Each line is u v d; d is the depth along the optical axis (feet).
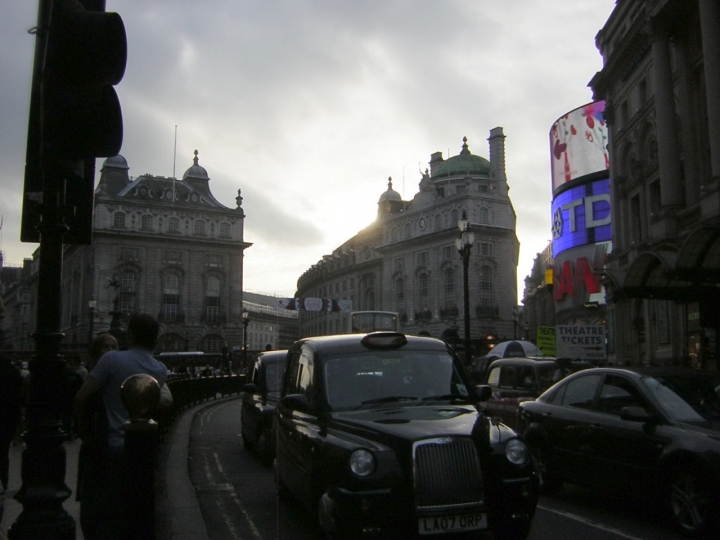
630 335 107.55
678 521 23.47
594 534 23.58
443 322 261.03
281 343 488.44
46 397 12.79
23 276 399.44
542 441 30.71
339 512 18.38
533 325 304.50
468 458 18.66
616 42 111.45
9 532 12.48
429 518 18.08
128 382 11.65
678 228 82.23
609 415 27.55
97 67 10.94
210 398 103.14
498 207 265.34
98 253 269.23
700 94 81.35
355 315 127.54
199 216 290.35
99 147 11.25
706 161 80.12
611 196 113.80
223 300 290.35
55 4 10.94
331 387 22.77
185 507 26.17
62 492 12.72
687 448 23.34
